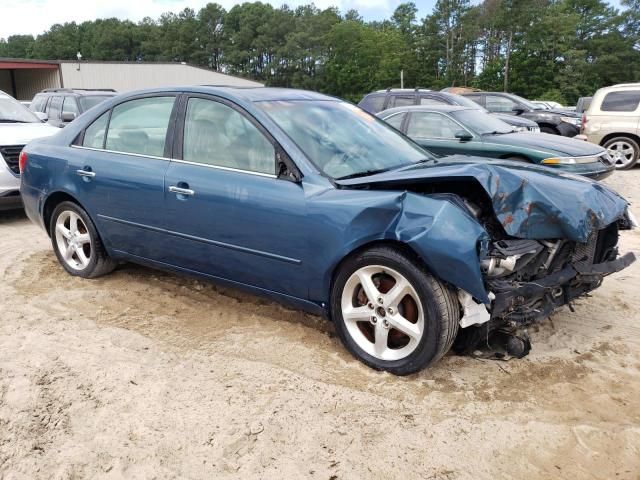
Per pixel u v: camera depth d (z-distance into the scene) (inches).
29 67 1589.6
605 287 188.1
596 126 490.0
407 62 3538.4
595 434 107.6
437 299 118.1
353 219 125.3
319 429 109.8
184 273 166.9
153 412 115.1
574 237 122.2
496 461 101.0
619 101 482.3
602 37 3029.0
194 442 106.0
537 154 315.0
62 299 175.8
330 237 129.0
